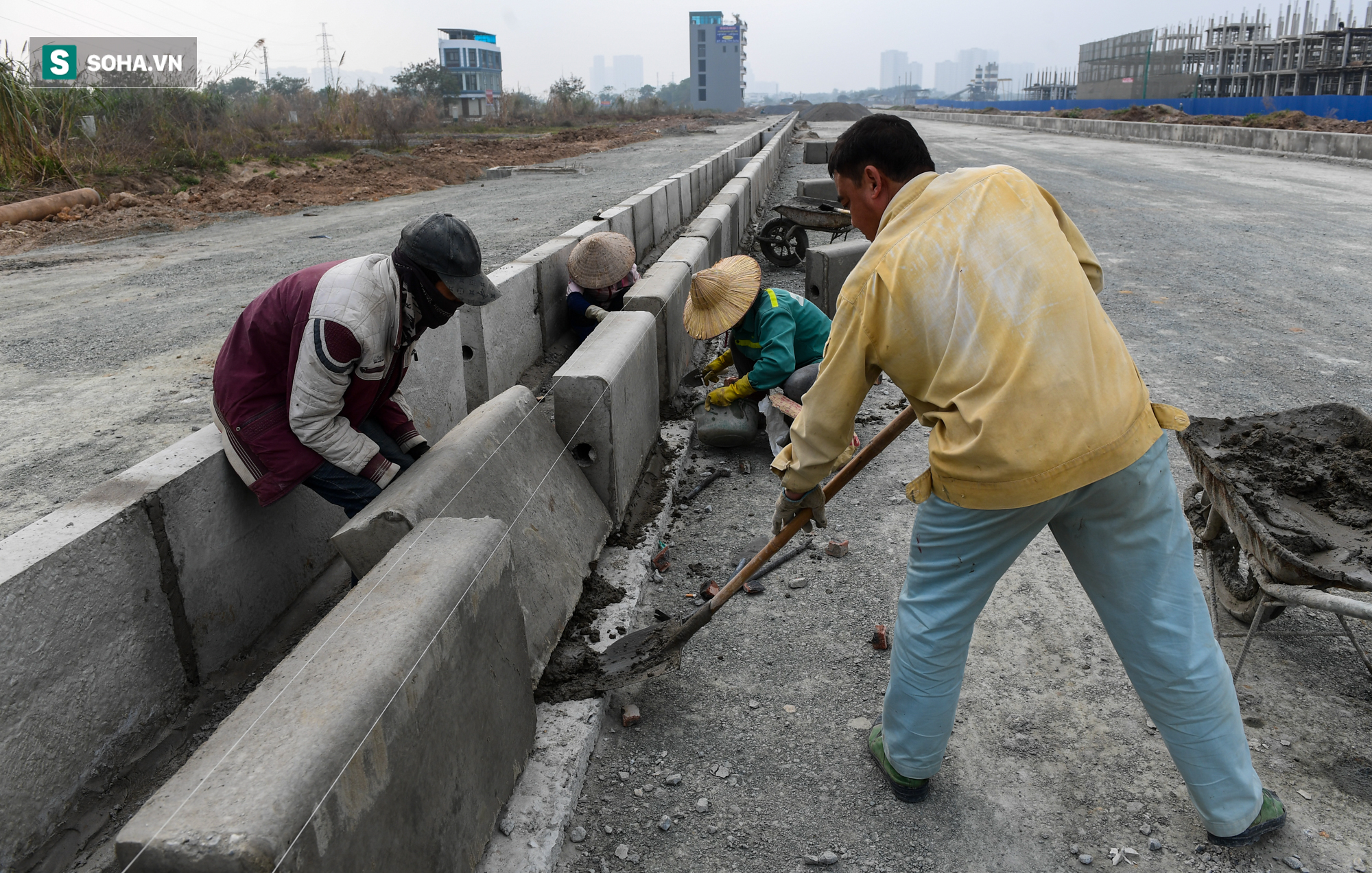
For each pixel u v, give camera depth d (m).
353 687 1.65
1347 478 3.11
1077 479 1.88
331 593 3.40
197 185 17.70
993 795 2.53
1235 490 2.86
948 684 2.27
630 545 3.82
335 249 11.49
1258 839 2.29
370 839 1.62
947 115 60.25
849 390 2.12
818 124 55.44
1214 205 13.93
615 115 58.09
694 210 13.88
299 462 2.71
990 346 1.88
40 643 2.17
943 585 2.17
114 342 7.24
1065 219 2.13
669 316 5.35
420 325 2.75
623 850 2.36
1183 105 36.66
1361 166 19.23
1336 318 7.45
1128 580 2.03
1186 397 5.62
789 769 2.66
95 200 15.17
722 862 2.33
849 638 3.29
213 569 2.82
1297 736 2.67
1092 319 1.93
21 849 2.13
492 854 2.23
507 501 2.99
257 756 1.48
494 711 2.24
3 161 15.67
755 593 3.59
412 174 20.72
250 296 8.91
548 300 6.80
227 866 1.29
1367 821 2.36
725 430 4.92
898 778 2.46
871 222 2.21
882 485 4.59
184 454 2.77
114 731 2.44
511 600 2.36
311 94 37.03
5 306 8.71
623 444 3.96
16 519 4.05
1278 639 3.15
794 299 4.84
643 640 2.93
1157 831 2.37
